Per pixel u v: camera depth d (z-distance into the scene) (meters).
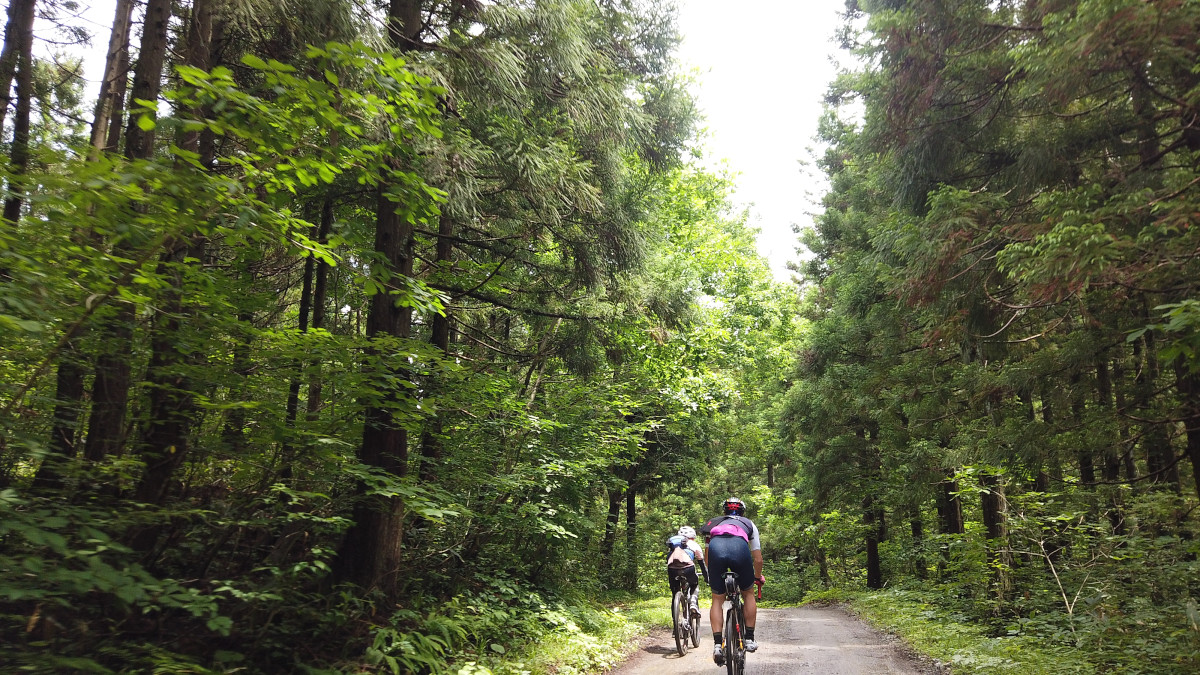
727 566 5.88
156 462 4.74
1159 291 5.20
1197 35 5.03
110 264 3.59
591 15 9.01
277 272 9.28
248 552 5.57
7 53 7.28
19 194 3.23
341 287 10.27
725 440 22.09
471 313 12.30
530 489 9.05
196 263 4.50
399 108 4.39
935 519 18.59
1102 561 8.88
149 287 3.92
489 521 8.59
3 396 3.51
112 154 3.45
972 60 7.32
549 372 12.11
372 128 5.68
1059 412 7.97
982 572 10.60
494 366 10.21
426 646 5.61
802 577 31.94
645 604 13.59
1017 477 9.12
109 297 3.59
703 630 9.97
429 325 11.10
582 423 10.30
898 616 11.73
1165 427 7.73
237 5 5.57
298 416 5.11
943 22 7.22
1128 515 9.40
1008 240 6.93
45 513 3.10
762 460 30.34
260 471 5.30
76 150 3.43
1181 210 4.82
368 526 6.45
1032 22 6.66
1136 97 6.49
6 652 3.32
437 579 7.96
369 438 6.56
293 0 5.68
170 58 6.78
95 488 4.25
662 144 11.73
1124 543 8.98
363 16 5.98
